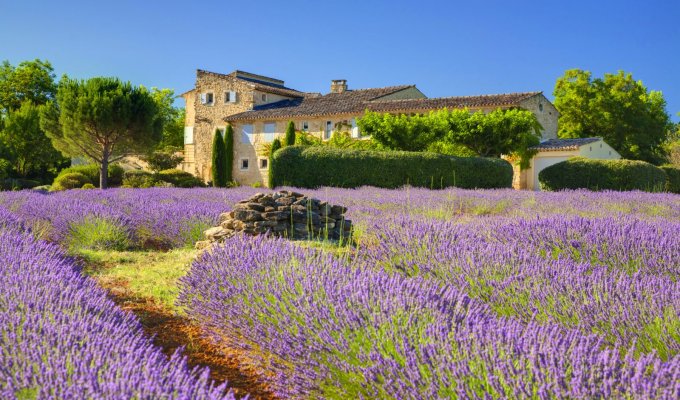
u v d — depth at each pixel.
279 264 4.12
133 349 2.24
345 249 6.05
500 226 5.69
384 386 2.33
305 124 35.62
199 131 40.81
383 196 12.91
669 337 2.80
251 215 6.57
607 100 39.94
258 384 3.01
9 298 2.85
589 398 1.98
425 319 2.79
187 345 3.61
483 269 4.02
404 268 4.48
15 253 4.26
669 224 5.89
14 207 9.27
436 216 8.90
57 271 3.83
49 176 38.06
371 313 2.91
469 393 2.13
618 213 9.26
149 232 7.64
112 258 6.56
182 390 1.86
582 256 4.68
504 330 2.57
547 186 21.80
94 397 1.76
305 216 6.73
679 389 1.95
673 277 4.14
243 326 3.38
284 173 21.11
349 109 33.84
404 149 26.22
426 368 2.34
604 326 3.05
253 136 37.66
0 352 2.11
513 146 26.59
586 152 29.36
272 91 40.16
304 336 2.88
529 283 3.65
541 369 2.13
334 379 2.60
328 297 3.25
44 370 2.01
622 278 3.64
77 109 25.08
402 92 37.34
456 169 20.81
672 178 23.14
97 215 7.63
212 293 3.90
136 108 26.28
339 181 20.58
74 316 2.59
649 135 41.25
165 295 4.83
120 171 33.38
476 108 30.98
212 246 5.51
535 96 32.34
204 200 11.72
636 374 1.99
